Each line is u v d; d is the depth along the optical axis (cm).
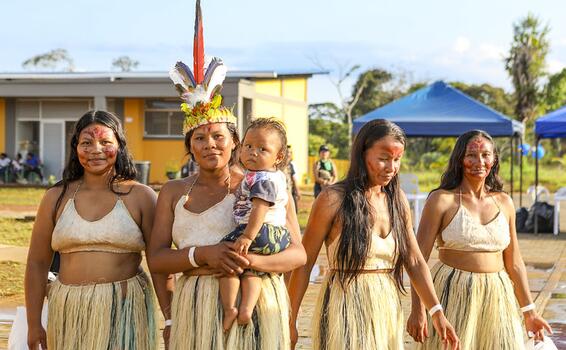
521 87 5338
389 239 501
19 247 1543
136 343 481
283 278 499
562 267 1375
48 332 490
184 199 466
